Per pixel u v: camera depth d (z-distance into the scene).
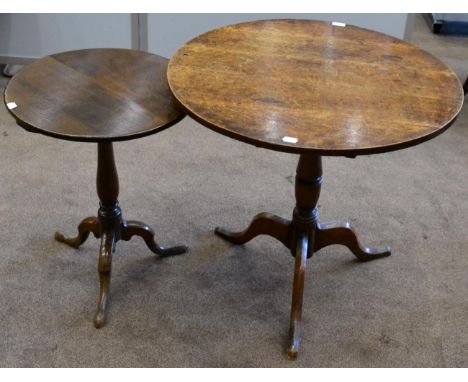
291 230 1.66
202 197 2.07
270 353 1.50
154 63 1.58
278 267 1.79
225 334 1.55
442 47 3.41
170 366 1.46
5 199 1.99
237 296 1.67
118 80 1.48
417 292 1.70
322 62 1.45
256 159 2.31
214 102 1.24
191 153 2.33
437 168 2.30
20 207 1.96
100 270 1.58
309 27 1.67
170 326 1.56
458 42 3.50
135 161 2.25
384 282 1.74
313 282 1.73
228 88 1.30
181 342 1.52
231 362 1.47
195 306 1.63
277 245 1.87
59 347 1.49
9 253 1.77
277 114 1.21
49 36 2.71
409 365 1.49
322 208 2.04
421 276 1.76
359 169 2.27
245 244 1.87
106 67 1.54
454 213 2.04
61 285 1.67
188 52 1.47
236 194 2.10
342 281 1.73
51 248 1.80
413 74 1.41
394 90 1.33
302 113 1.22
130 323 1.56
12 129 2.40
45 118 1.29
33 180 2.10
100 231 1.65
